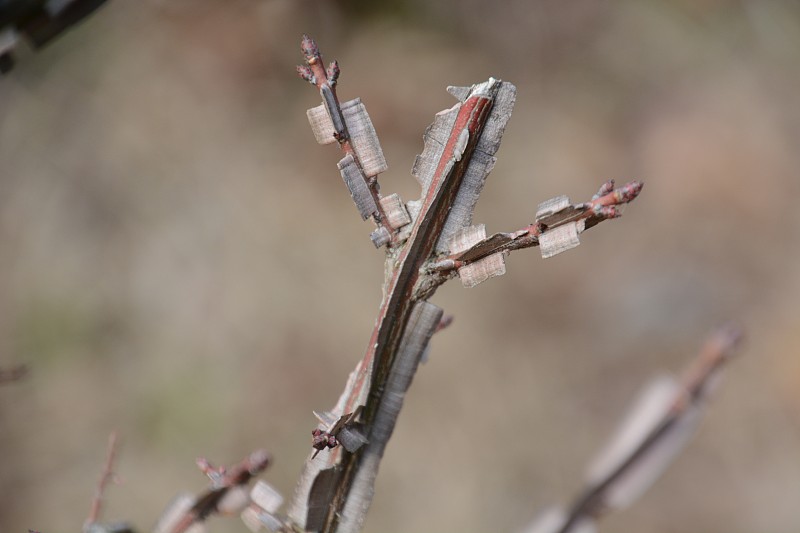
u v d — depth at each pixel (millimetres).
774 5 2807
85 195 2387
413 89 2553
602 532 2092
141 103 2508
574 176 2514
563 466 2174
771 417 2266
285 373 2240
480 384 2242
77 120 2457
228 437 2143
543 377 2285
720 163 2576
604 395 2281
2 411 2102
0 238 2301
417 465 2117
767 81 2711
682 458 2197
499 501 2107
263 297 2324
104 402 2156
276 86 2584
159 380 2193
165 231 2387
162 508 2023
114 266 2324
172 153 2471
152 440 2121
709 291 2420
